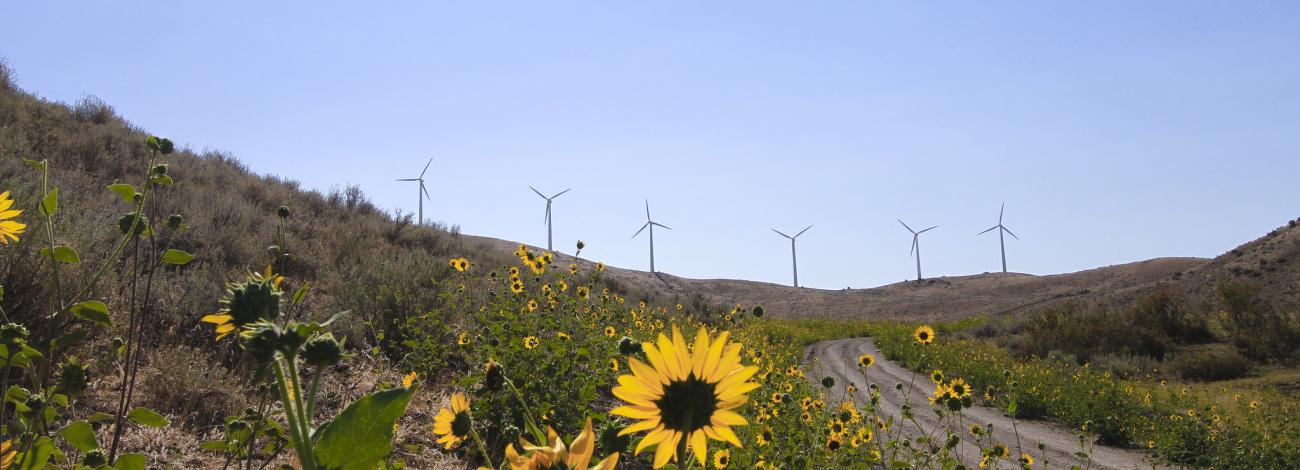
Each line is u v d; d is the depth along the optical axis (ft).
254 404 16.66
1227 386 77.56
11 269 14.90
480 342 23.36
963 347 107.65
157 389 16.08
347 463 3.57
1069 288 308.81
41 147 41.27
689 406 4.03
